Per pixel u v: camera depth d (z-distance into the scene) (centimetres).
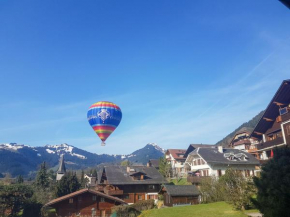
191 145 7538
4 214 3900
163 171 6750
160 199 4422
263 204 1517
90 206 4056
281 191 1403
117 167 5869
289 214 1367
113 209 3638
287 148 1614
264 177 1548
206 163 4959
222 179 3400
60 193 5503
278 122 3497
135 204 3747
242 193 2475
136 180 5281
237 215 2253
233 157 5084
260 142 4025
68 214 3969
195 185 4409
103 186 5456
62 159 12512
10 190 3997
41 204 4188
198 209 2808
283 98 3356
